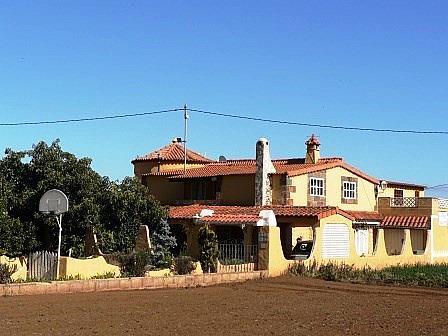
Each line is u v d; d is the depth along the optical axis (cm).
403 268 3869
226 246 3434
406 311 2220
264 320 1922
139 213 3619
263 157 4391
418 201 4797
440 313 2189
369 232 4628
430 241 4628
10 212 3244
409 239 4284
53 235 3275
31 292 2312
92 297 2308
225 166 4953
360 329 1814
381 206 4997
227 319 1916
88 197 3331
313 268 3403
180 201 4919
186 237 4088
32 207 3244
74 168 3344
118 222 3550
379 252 3953
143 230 3603
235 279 3005
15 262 2708
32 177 3338
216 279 2920
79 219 3288
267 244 3212
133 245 3572
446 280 3241
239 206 4409
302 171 4394
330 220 3641
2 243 3008
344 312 2150
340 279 3269
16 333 1588
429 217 4706
